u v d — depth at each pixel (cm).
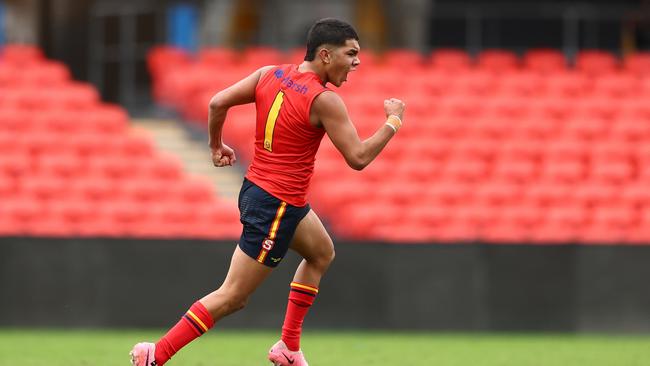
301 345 3359
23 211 4438
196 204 4622
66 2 5956
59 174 4725
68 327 3741
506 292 3841
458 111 5472
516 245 3841
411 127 5309
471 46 6619
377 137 2023
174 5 6209
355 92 5606
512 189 4844
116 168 4775
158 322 3762
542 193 4828
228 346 3316
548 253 3841
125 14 6091
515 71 5938
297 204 2067
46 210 4459
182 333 2048
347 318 3800
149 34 6156
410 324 3816
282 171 2055
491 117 5466
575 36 6625
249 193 2069
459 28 6625
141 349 2036
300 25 6556
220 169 5175
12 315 3734
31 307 3738
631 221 4734
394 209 4662
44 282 3741
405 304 3816
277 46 6506
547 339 3662
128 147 4947
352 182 4891
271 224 2053
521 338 3694
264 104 2069
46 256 3744
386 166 4969
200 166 5200
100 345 3303
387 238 4538
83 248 3753
